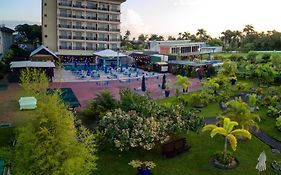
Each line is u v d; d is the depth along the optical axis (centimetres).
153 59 6831
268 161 1977
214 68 5688
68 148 1154
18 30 10050
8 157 1222
